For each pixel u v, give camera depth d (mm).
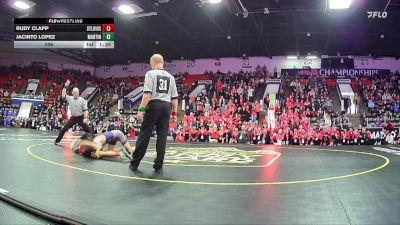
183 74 31953
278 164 6676
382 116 23188
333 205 3402
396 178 5047
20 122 24156
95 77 34531
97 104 30109
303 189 4160
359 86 27297
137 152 5445
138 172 5215
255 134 18500
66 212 3078
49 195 3691
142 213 3082
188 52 30312
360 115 24047
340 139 18203
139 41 26641
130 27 24562
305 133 18562
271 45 27828
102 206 3293
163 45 28453
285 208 3287
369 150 10992
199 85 30172
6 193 3748
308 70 29141
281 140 18219
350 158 8086
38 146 9156
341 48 27531
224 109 24484
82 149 7141
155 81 5375
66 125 9641
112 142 7176
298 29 23016
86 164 5949
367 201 3572
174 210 3193
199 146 12156
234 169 5781
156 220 2891
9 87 30781
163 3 18797
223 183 4484
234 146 12617
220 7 19641
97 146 6773
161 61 5594
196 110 25453
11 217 3086
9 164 5852
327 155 8891
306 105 24203
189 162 6699
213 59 31391
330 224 2809
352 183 4594
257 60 30281
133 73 33688
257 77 29219
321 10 17672
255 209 3242
